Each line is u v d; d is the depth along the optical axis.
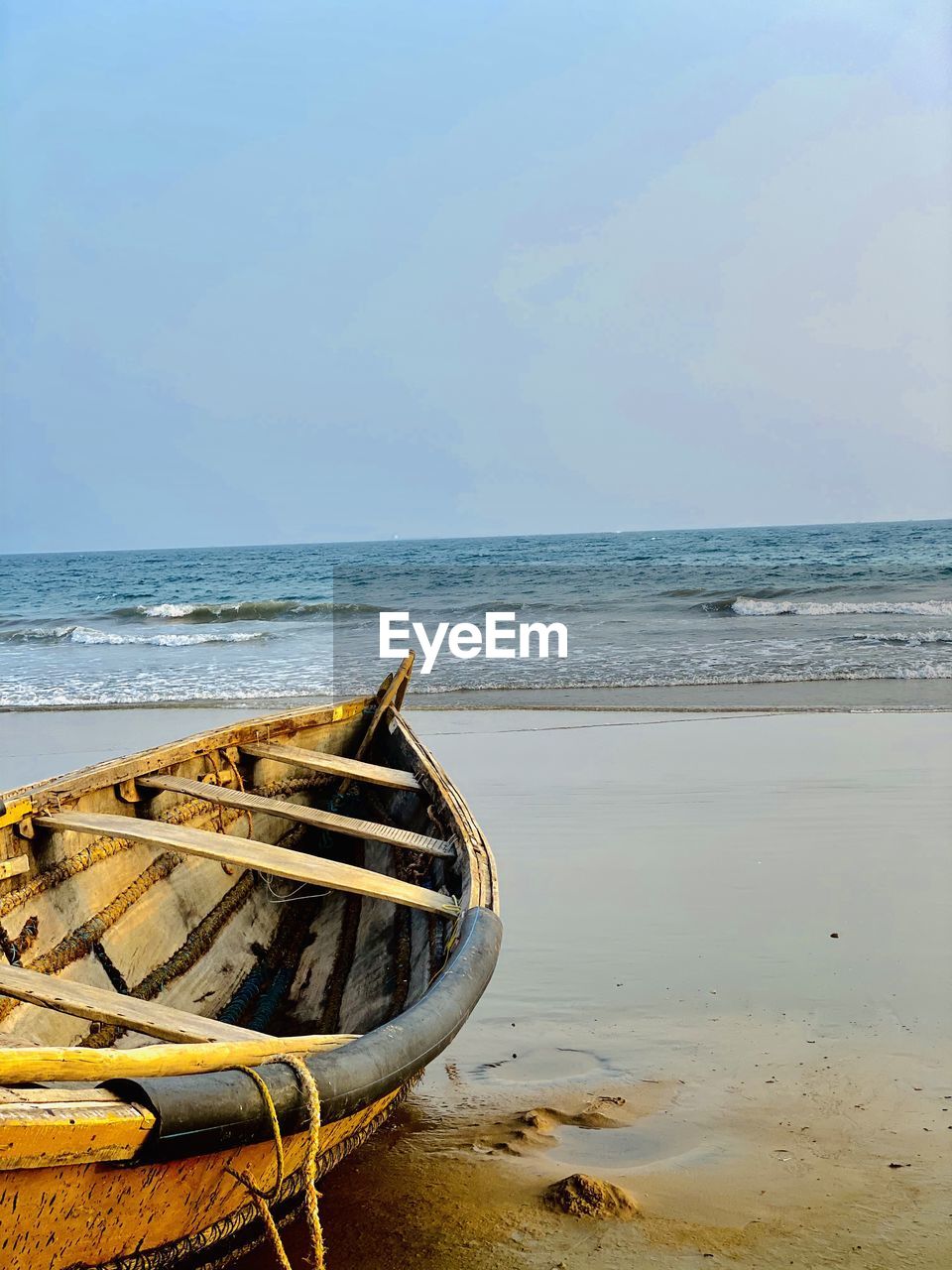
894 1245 2.98
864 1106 3.83
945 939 5.46
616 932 5.75
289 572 50.62
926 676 16.42
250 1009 4.65
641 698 15.52
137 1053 2.15
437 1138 3.70
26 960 3.83
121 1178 2.03
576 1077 4.15
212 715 15.14
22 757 12.01
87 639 25.52
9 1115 1.76
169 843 4.05
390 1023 2.79
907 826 7.79
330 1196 3.34
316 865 4.09
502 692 16.53
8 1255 1.93
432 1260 2.97
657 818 8.39
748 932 5.68
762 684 16.38
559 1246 3.02
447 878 4.64
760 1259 2.93
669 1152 3.56
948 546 49.66
